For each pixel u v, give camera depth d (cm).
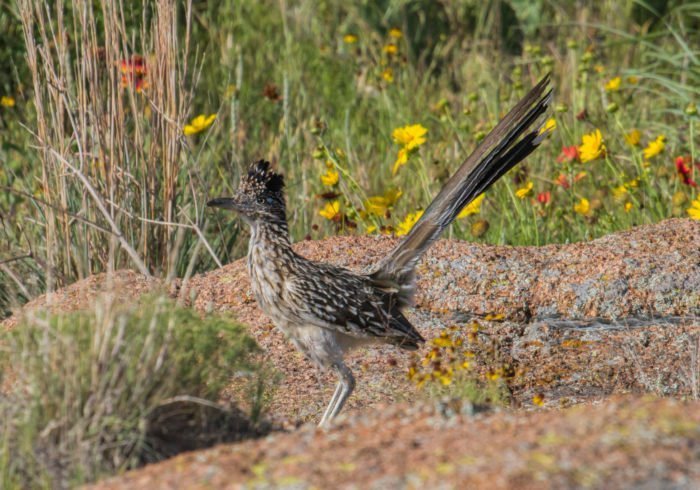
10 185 1402
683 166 1247
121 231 1148
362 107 1753
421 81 1848
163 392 702
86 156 1154
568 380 934
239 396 856
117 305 746
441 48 1956
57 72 1262
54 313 816
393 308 876
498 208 1385
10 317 1053
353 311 843
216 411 751
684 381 920
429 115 1630
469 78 1780
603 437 568
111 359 690
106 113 1180
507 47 1967
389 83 1755
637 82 1655
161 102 1162
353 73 1828
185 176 1262
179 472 600
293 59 1817
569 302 1062
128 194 1152
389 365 965
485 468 540
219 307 1078
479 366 945
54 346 696
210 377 761
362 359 982
